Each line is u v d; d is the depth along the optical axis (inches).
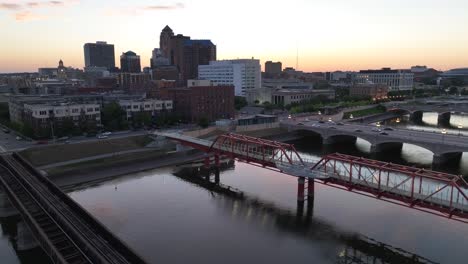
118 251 1706.4
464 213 2015.3
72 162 4050.2
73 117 5334.6
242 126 6028.5
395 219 2667.3
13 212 2864.2
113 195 3267.7
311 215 2760.8
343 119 7637.8
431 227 2532.0
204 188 3484.3
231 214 2807.6
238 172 4065.0
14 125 5565.9
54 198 2442.2
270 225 2598.4
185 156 4633.4
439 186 3257.9
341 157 2778.1
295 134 6363.2
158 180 3757.4
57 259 1669.5
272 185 3565.5
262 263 2080.5
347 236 2416.3
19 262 2158.0
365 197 3137.3
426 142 4463.6
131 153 4478.3
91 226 1983.3
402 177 3629.4
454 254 2159.2
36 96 7052.2
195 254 2178.9
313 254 2192.4
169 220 2691.9
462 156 4825.3
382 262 2089.1
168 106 6481.3
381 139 4985.2
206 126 5876.0
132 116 6038.4
